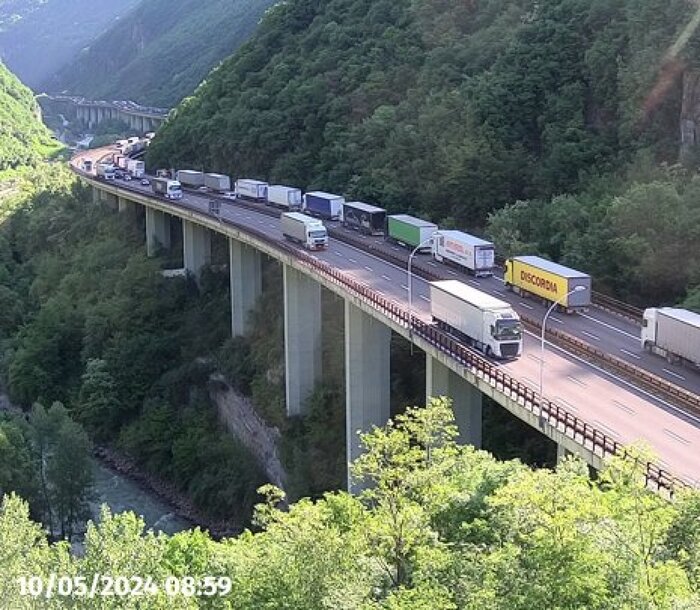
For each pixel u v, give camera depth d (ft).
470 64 369.91
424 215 323.16
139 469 295.89
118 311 362.12
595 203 265.75
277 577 100.99
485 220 311.68
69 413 323.98
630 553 85.10
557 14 341.00
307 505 113.09
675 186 244.63
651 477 116.47
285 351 281.33
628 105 290.56
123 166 520.42
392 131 362.33
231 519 257.55
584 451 133.59
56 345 356.18
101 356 348.18
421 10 422.82
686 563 89.86
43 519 238.48
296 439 259.80
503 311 189.57
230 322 348.79
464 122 334.85
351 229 336.70
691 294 216.74
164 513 265.34
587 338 205.98
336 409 260.62
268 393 290.15
